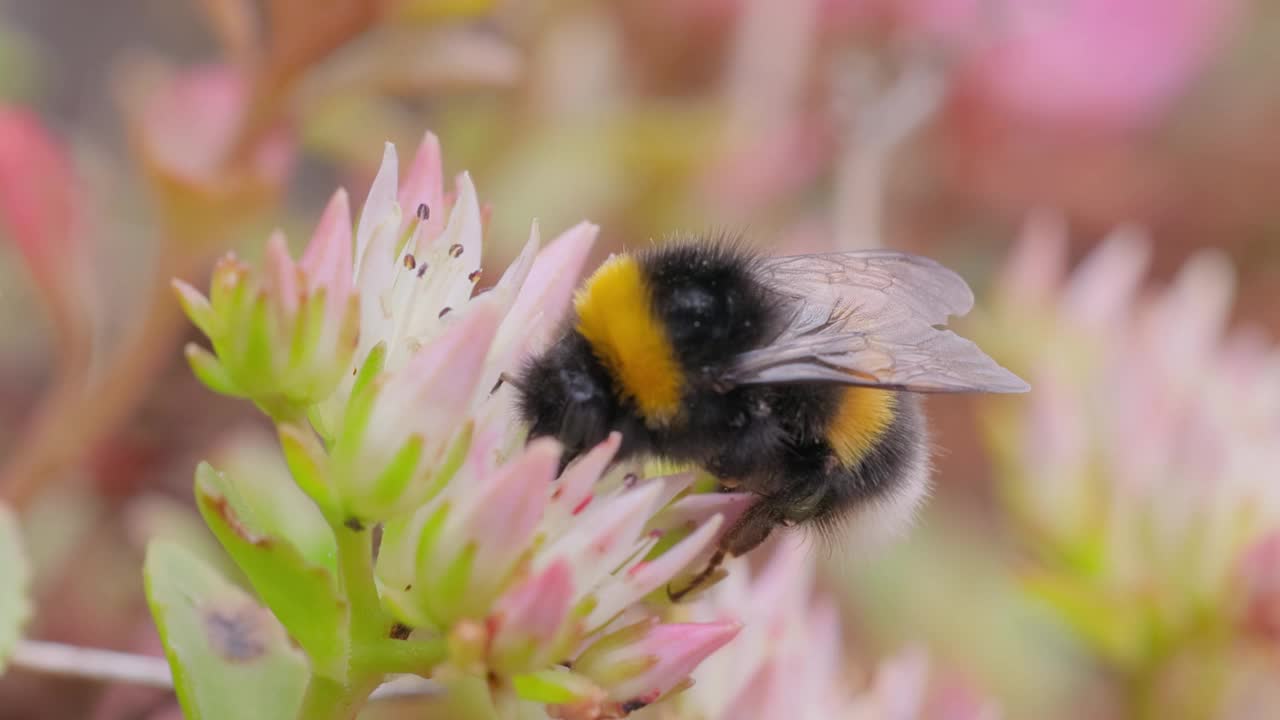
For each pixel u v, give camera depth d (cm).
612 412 11
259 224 15
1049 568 15
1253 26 26
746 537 12
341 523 11
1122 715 15
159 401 16
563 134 17
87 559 15
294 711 11
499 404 11
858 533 13
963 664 16
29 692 14
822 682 12
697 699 12
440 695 12
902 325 12
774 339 12
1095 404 15
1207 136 25
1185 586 14
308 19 14
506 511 10
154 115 14
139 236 17
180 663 11
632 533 11
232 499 11
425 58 14
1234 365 15
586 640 11
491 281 13
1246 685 14
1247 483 14
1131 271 15
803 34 17
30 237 14
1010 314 15
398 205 11
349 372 11
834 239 16
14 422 17
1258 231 23
